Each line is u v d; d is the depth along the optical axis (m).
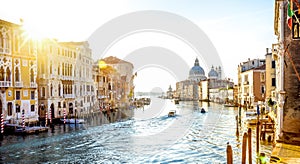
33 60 37.53
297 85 19.81
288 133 19.70
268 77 48.12
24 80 35.81
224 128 38.41
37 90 39.56
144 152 24.36
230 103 91.00
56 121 40.47
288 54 20.11
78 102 50.34
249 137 17.38
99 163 20.88
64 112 39.09
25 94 35.84
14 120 32.72
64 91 46.03
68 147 25.78
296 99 19.78
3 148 24.27
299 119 19.64
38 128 32.06
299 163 13.98
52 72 42.47
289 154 15.78
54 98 42.59
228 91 98.94
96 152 24.19
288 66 20.12
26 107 35.94
